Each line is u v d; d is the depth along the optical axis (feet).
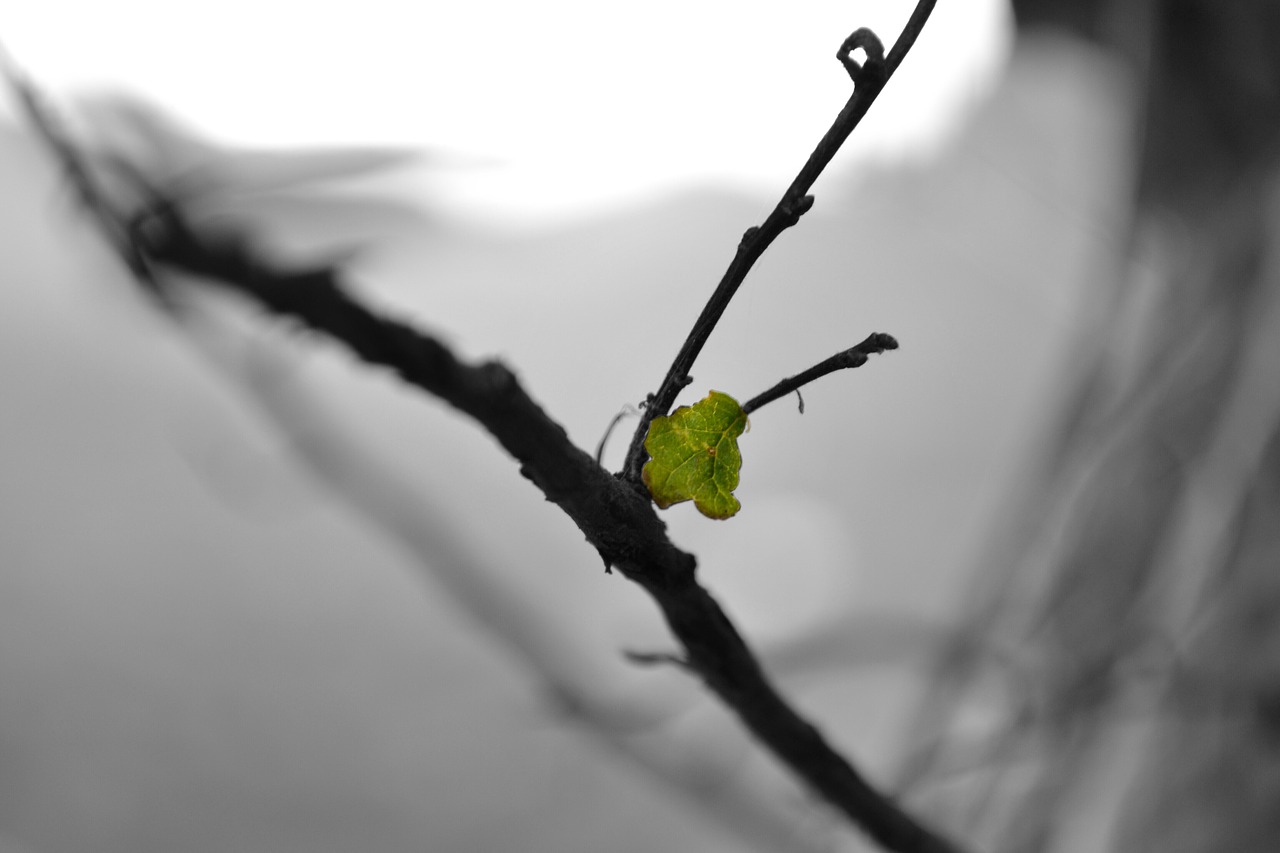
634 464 1.87
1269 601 3.54
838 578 8.72
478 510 7.75
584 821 7.54
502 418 1.86
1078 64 5.91
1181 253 4.79
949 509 8.83
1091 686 3.73
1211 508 3.94
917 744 4.24
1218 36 4.47
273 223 2.39
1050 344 9.16
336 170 2.48
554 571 7.39
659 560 1.90
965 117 6.73
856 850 3.35
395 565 8.83
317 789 7.88
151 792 7.87
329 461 3.07
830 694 5.86
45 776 7.86
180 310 2.22
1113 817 3.67
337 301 1.97
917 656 4.18
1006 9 6.10
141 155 2.33
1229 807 3.43
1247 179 4.48
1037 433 5.56
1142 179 4.95
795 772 2.13
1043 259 7.18
